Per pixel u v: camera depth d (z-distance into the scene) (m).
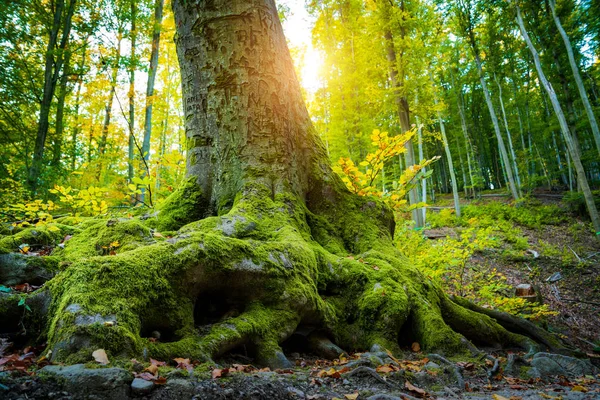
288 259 3.12
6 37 11.41
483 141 42.44
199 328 2.57
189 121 4.66
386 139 5.11
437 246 7.15
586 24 16.78
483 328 4.01
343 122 16.67
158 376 1.76
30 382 1.51
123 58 12.61
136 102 13.15
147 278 2.35
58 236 3.83
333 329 3.26
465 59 30.19
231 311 2.82
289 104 4.75
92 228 3.62
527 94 30.48
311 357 3.06
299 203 4.32
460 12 21.81
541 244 14.95
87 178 13.17
